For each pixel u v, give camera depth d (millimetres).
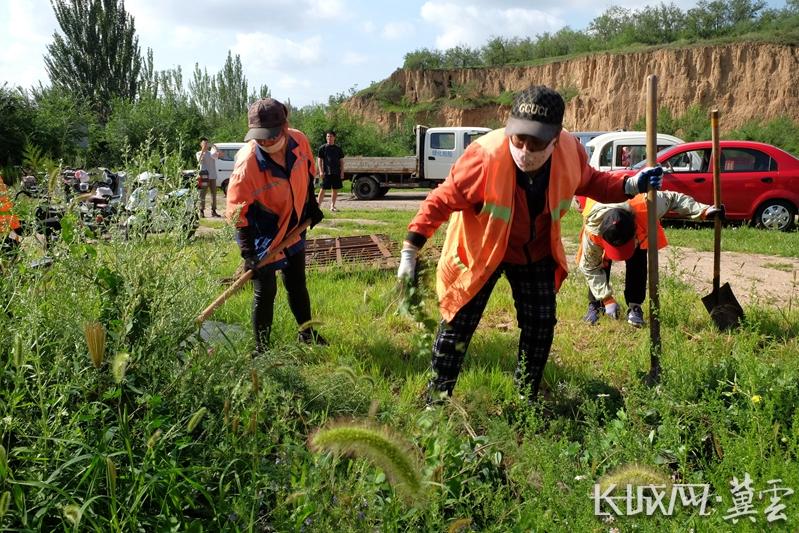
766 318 5535
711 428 3352
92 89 51656
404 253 3678
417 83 67688
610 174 4086
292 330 5230
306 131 38906
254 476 2471
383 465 2109
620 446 3041
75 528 2186
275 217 4781
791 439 3086
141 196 3457
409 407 3670
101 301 3234
